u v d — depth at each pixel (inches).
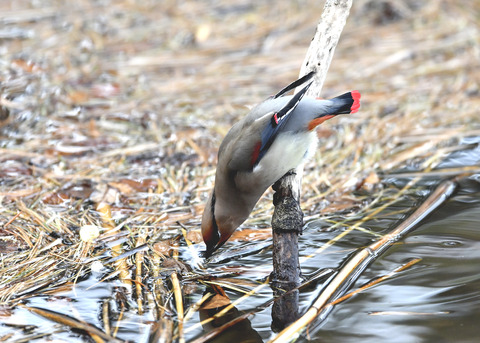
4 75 511.5
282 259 291.9
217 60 580.4
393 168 412.2
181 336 255.1
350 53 588.4
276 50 594.9
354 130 462.0
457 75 538.0
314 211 362.9
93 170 405.1
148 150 433.4
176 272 302.2
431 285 284.8
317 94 310.5
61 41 601.3
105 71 552.1
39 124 462.3
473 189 378.0
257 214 361.1
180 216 355.3
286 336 251.6
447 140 443.2
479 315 262.1
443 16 641.0
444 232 330.3
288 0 695.7
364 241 327.0
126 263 308.8
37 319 266.4
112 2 701.9
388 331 254.4
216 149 435.8
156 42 614.2
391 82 532.7
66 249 319.9
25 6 689.6
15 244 323.6
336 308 270.8
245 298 282.0
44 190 378.9
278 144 294.8
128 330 258.7
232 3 697.6
